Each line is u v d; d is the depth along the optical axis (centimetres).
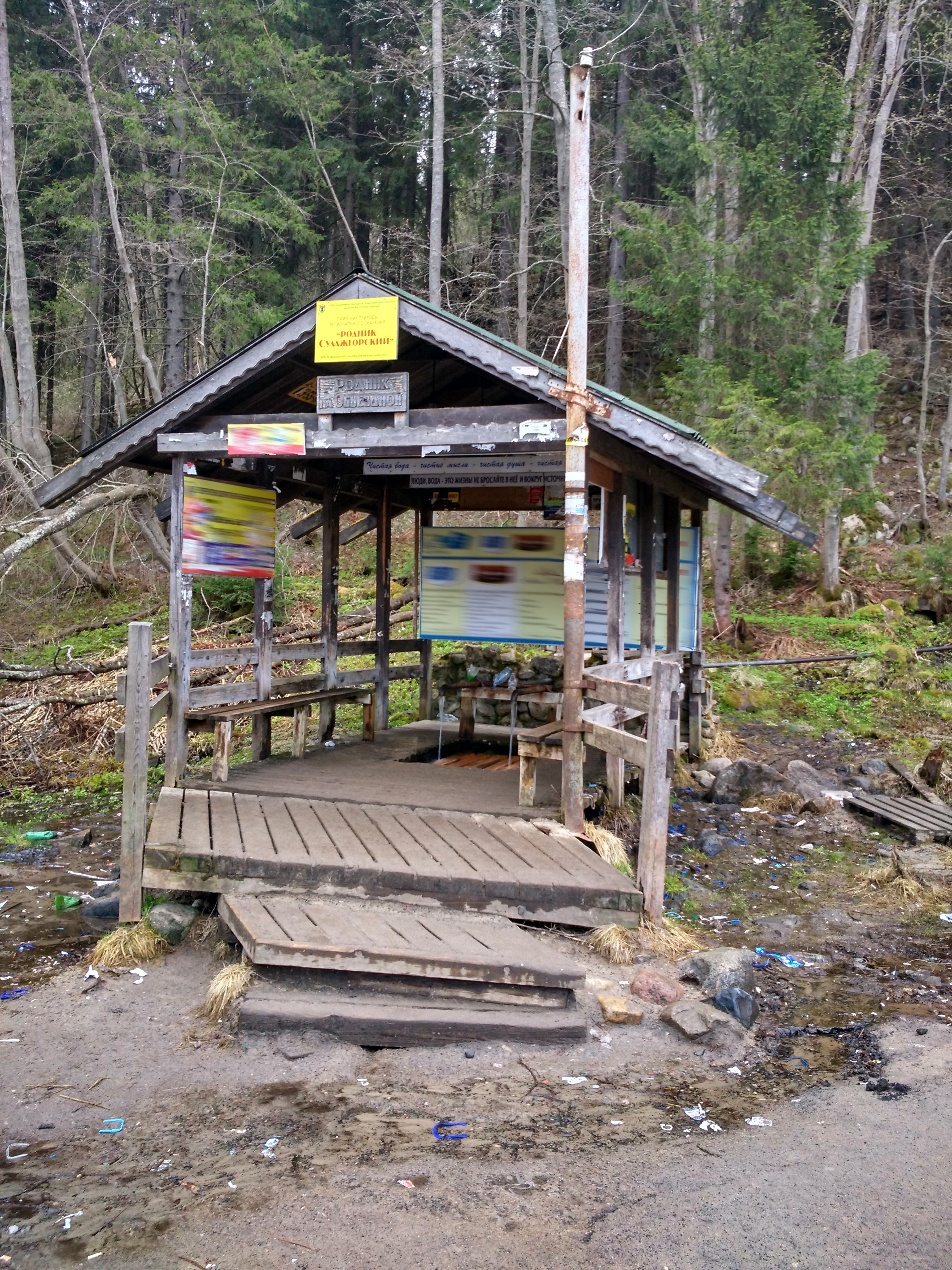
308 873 519
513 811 630
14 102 1956
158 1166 342
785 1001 497
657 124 1688
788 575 1823
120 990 485
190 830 570
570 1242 294
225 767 696
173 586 689
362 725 1101
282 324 639
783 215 1512
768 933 595
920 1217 307
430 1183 326
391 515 973
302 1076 406
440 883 510
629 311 2384
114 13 1861
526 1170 334
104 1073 409
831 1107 385
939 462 2280
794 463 1465
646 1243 293
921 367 2531
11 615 1700
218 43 2009
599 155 2238
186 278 2028
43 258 2306
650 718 534
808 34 1605
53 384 2662
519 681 1024
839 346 1498
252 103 2308
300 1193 321
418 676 1034
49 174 2348
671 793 918
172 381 1934
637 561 826
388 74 2377
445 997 452
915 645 1478
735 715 1208
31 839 780
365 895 516
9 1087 398
